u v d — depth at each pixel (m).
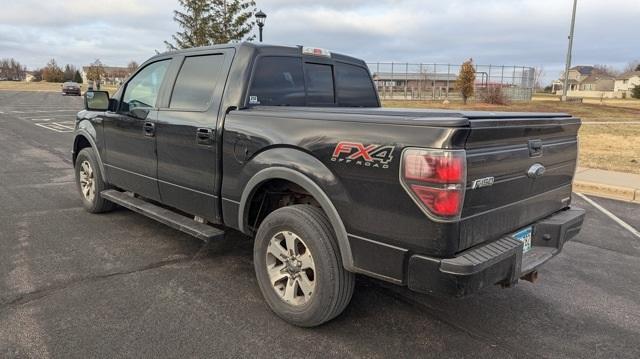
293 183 3.63
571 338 3.38
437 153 2.60
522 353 3.17
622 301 3.99
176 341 3.15
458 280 2.65
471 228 2.80
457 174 2.60
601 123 23.19
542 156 3.38
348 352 3.10
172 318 3.45
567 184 3.89
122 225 5.57
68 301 3.66
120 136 5.09
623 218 6.70
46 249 4.75
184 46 18.72
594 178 9.14
